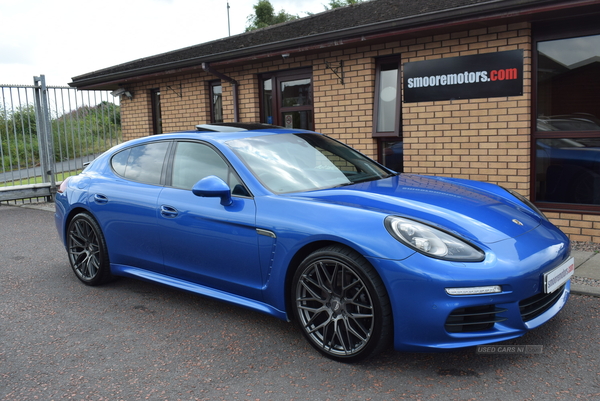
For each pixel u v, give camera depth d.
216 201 3.30
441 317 2.42
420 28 5.57
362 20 6.69
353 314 2.67
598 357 2.69
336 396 2.41
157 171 3.86
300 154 3.64
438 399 2.34
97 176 4.34
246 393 2.48
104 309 3.79
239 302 3.25
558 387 2.40
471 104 5.76
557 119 5.37
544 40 5.30
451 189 3.31
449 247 2.48
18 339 3.27
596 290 3.60
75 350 3.07
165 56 9.77
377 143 6.81
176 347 3.06
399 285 2.47
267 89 8.05
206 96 8.82
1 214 8.80
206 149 3.58
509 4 4.88
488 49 5.55
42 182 10.17
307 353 2.91
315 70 7.17
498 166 5.67
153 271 3.85
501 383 2.46
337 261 2.69
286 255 2.89
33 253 5.77
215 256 3.30
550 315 2.76
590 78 5.11
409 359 2.77
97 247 4.30
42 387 2.62
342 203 2.88
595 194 5.21
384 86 6.63
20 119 9.80
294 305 2.92
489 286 2.41
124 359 2.92
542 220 3.08
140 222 3.79
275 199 3.04
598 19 4.96
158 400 2.45
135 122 10.14
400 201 2.89
